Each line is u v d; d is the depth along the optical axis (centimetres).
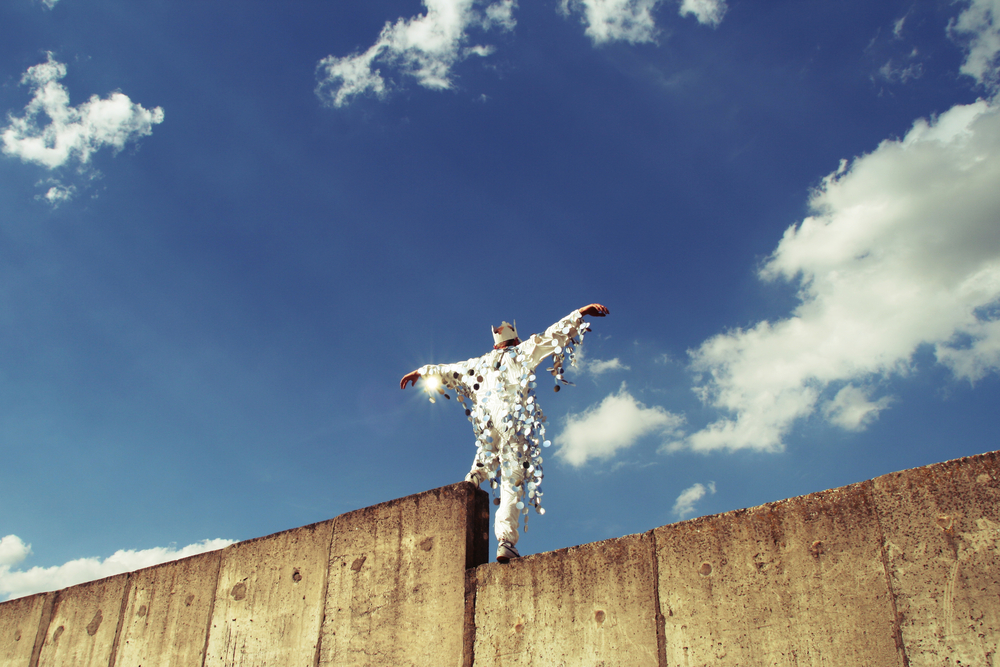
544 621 402
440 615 439
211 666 519
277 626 505
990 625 296
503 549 436
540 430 465
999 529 308
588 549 408
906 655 308
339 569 496
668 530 388
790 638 335
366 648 457
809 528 350
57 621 629
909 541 325
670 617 367
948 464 329
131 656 566
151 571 602
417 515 481
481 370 501
